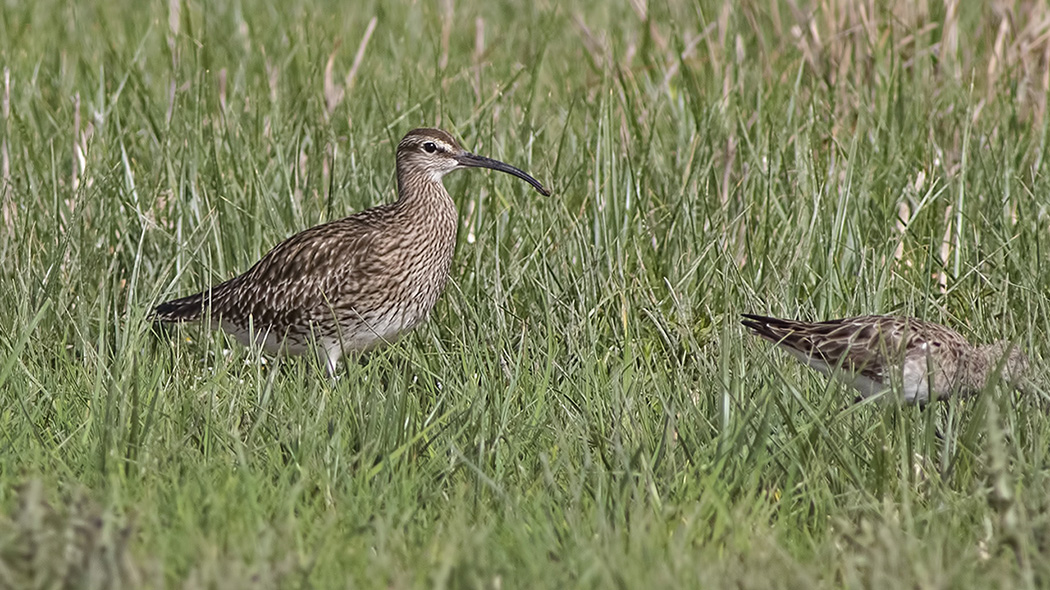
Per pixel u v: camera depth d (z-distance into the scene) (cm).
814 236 1310
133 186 1428
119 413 922
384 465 866
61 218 1374
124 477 844
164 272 1276
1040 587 725
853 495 841
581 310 1189
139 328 1117
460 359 1138
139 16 2147
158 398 978
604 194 1391
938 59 1673
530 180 1303
